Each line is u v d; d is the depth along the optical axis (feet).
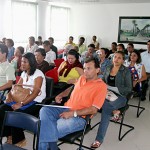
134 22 25.64
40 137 6.09
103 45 28.14
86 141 8.84
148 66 14.93
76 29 29.60
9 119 5.78
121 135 9.43
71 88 7.95
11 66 9.11
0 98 8.75
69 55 10.96
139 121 11.07
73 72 10.90
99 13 27.68
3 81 8.99
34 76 8.18
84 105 6.81
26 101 7.70
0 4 20.95
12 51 16.16
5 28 21.95
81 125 6.52
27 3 23.66
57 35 28.63
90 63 6.82
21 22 23.44
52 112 6.66
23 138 7.97
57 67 12.36
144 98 14.33
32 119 5.45
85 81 7.07
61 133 6.29
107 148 8.34
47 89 8.57
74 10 29.19
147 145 8.74
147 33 25.05
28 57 7.98
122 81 9.37
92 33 28.60
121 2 24.85
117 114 8.39
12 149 5.34
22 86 8.14
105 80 9.87
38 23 25.45
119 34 26.78
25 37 24.17
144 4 24.73
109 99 8.41
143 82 12.25
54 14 27.50
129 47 16.60
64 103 7.79
